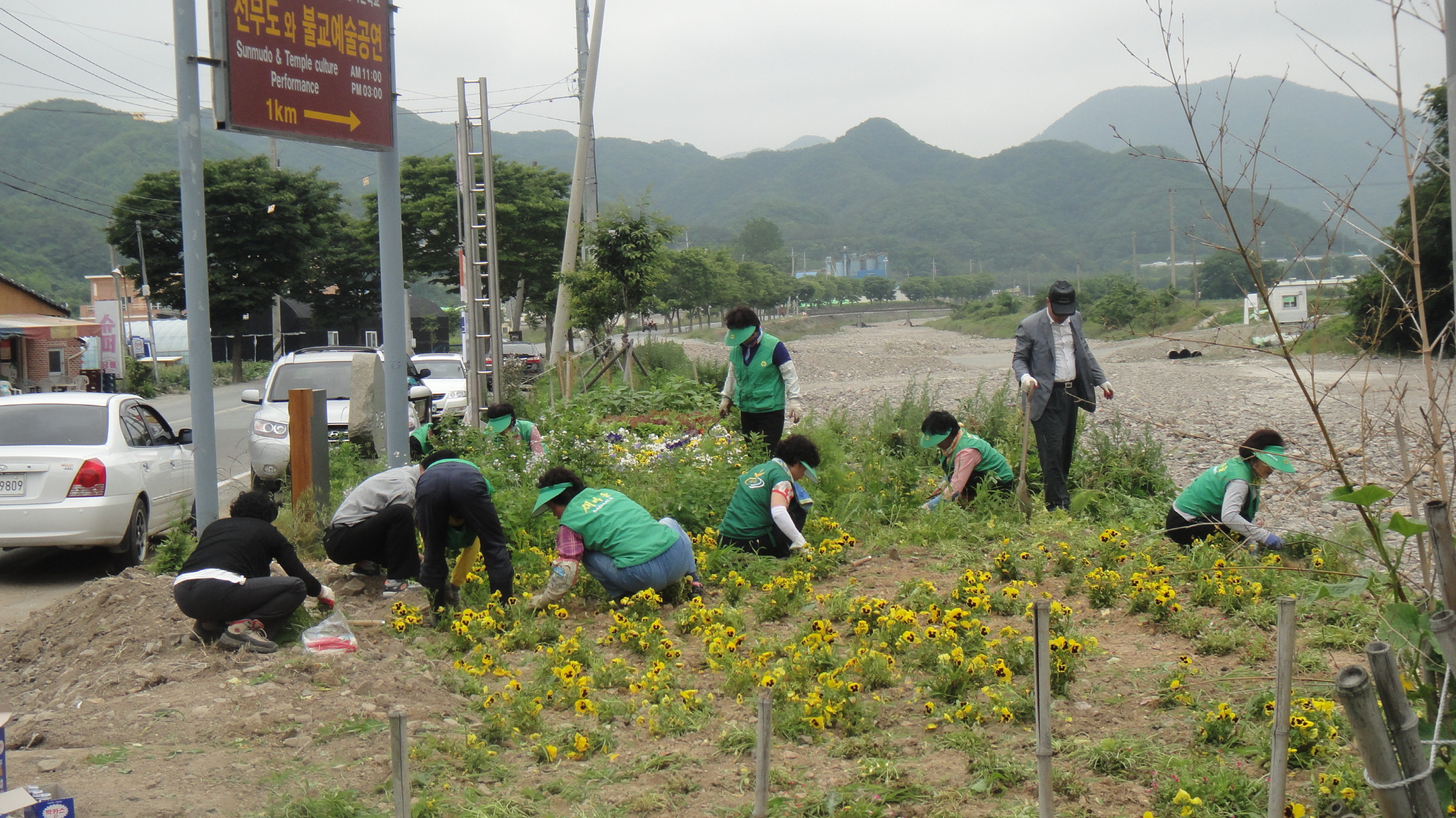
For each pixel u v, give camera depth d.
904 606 6.20
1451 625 2.70
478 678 5.46
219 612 5.64
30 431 9.38
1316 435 14.23
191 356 8.14
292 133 8.65
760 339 9.79
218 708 4.84
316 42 8.78
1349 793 3.51
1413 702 3.13
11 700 5.54
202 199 8.08
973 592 6.14
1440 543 2.88
